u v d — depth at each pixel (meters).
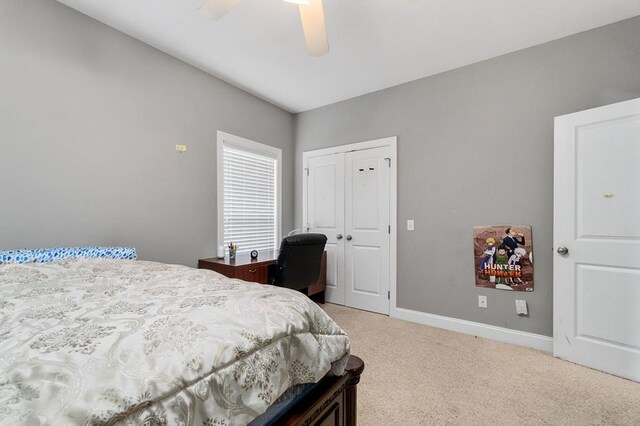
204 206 2.81
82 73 2.01
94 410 0.44
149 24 2.12
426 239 2.87
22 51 1.76
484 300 2.56
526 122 2.38
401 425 1.45
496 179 2.51
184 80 2.63
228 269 2.53
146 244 2.37
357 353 2.23
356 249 3.36
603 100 2.09
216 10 1.54
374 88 3.15
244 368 0.64
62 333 0.65
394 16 2.00
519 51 2.41
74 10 1.97
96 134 2.07
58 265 1.36
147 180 2.37
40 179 1.83
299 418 0.77
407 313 2.97
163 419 0.49
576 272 2.07
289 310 0.85
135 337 0.63
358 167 3.35
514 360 2.11
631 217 1.86
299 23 2.09
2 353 0.56
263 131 3.47
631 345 1.84
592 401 1.63
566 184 2.11
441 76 2.79
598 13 1.97
